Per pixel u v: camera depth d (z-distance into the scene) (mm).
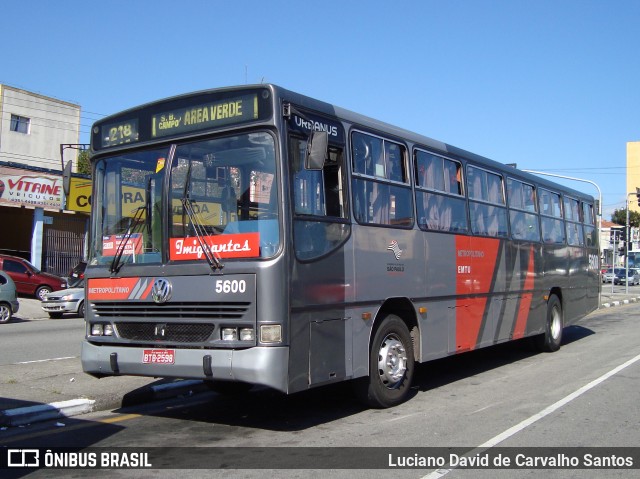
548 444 6234
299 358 6219
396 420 7211
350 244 7082
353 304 7078
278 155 6238
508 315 11062
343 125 7230
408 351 8164
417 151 8695
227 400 8547
